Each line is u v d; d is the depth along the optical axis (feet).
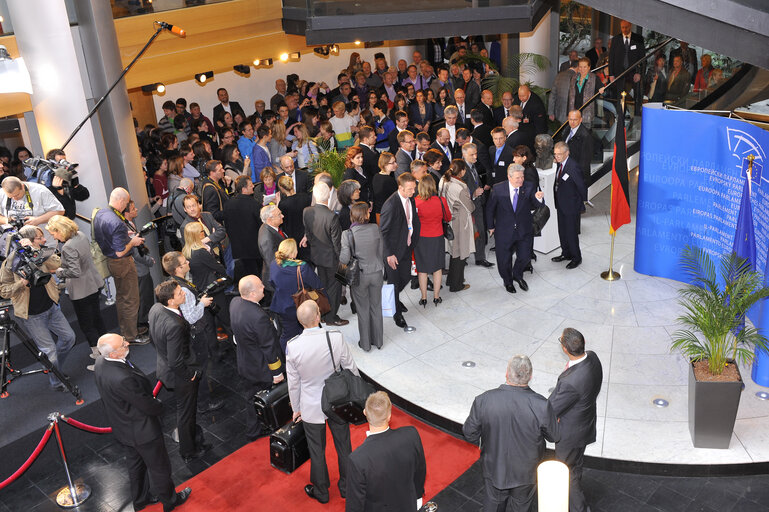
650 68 35.81
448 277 28.30
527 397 14.48
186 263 20.30
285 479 19.29
